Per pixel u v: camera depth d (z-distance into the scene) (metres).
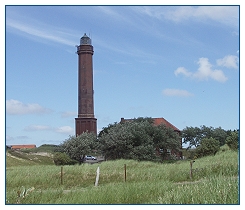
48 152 87.69
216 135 103.06
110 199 16.08
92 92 117.56
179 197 13.59
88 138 71.88
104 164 37.59
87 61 117.62
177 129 103.81
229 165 24.30
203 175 24.39
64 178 27.55
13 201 15.87
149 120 85.00
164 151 67.44
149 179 25.58
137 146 60.97
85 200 15.85
